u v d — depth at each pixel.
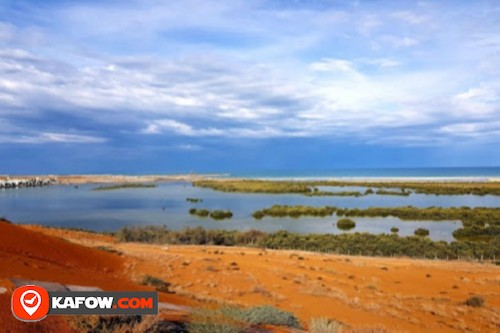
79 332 6.80
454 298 20.91
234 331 8.15
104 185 163.38
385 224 60.44
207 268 23.91
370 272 26.75
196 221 62.50
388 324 14.67
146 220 63.50
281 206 76.62
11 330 6.20
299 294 19.16
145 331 7.18
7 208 78.44
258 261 28.75
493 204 84.69
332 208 73.69
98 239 41.94
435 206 81.56
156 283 18.20
